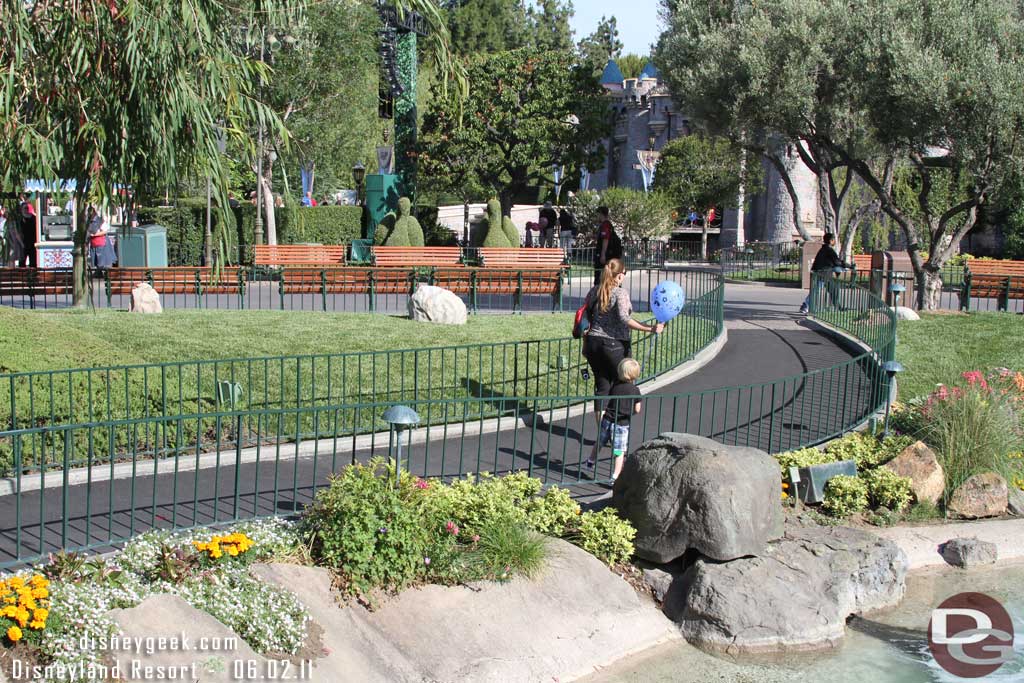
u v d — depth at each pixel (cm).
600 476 820
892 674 588
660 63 2806
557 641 582
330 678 492
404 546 582
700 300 1479
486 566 611
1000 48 1753
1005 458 886
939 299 2000
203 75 822
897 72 1766
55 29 772
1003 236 3688
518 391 1091
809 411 1063
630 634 612
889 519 798
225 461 808
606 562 673
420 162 3531
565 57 3581
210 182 844
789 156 3123
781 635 618
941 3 1786
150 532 590
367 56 2716
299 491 741
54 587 491
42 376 872
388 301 1934
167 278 1922
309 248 2242
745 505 659
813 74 2111
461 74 1032
